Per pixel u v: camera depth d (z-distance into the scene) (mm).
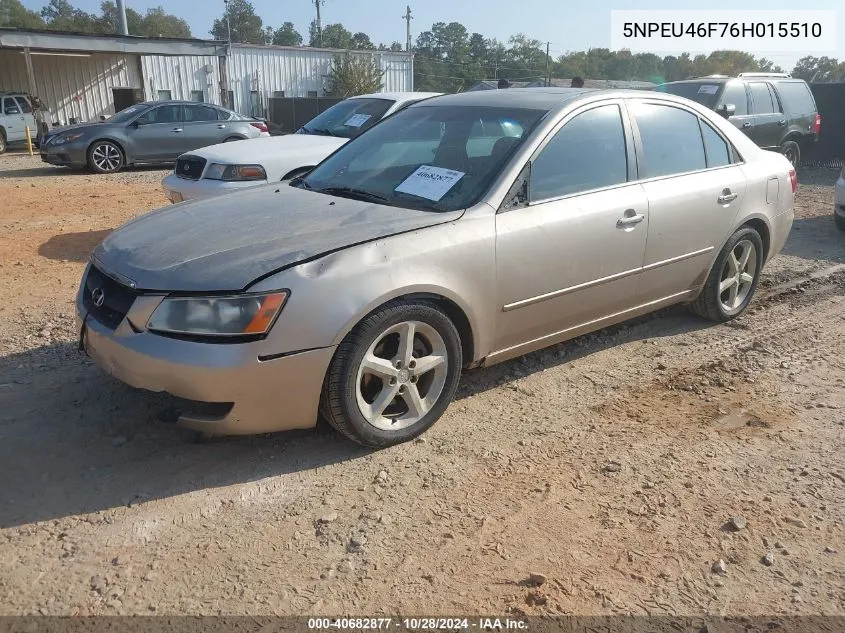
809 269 7160
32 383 4152
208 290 3049
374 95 9078
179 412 3213
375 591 2621
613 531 2992
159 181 13484
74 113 27609
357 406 3355
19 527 2906
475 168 3961
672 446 3664
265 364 3057
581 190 4152
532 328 4039
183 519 2994
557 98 4363
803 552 2891
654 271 4582
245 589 2609
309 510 3074
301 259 3174
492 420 3896
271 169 7418
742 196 5102
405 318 3404
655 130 4668
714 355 4871
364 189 4145
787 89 13445
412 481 3307
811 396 4277
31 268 6715
